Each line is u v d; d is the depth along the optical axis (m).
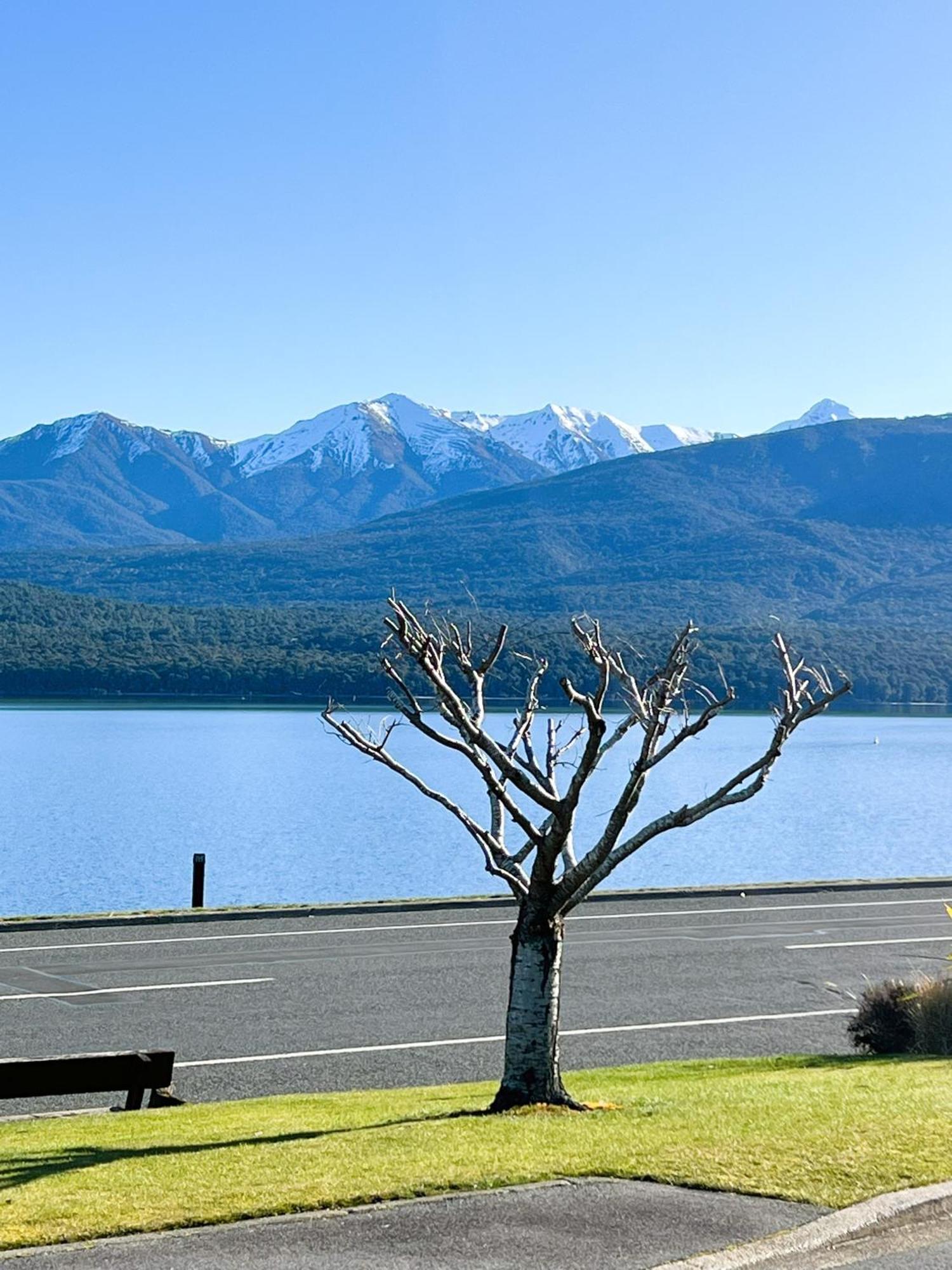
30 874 40.66
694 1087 10.52
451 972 17.28
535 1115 9.16
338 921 21.53
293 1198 7.09
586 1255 6.34
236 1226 6.73
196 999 15.55
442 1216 6.85
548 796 9.65
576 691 9.47
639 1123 8.73
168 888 37.72
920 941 19.81
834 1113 8.86
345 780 84.19
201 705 169.00
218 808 65.12
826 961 18.17
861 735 150.38
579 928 20.86
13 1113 11.47
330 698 10.59
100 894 36.59
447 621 11.56
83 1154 8.45
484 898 23.19
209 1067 12.66
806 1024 14.55
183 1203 7.04
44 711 172.38
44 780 78.62
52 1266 6.21
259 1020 14.53
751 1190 7.17
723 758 109.50
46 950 18.83
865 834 53.56
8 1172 7.95
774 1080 10.74
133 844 49.41
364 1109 10.26
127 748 106.94
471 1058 13.03
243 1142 8.77
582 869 9.67
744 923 21.45
